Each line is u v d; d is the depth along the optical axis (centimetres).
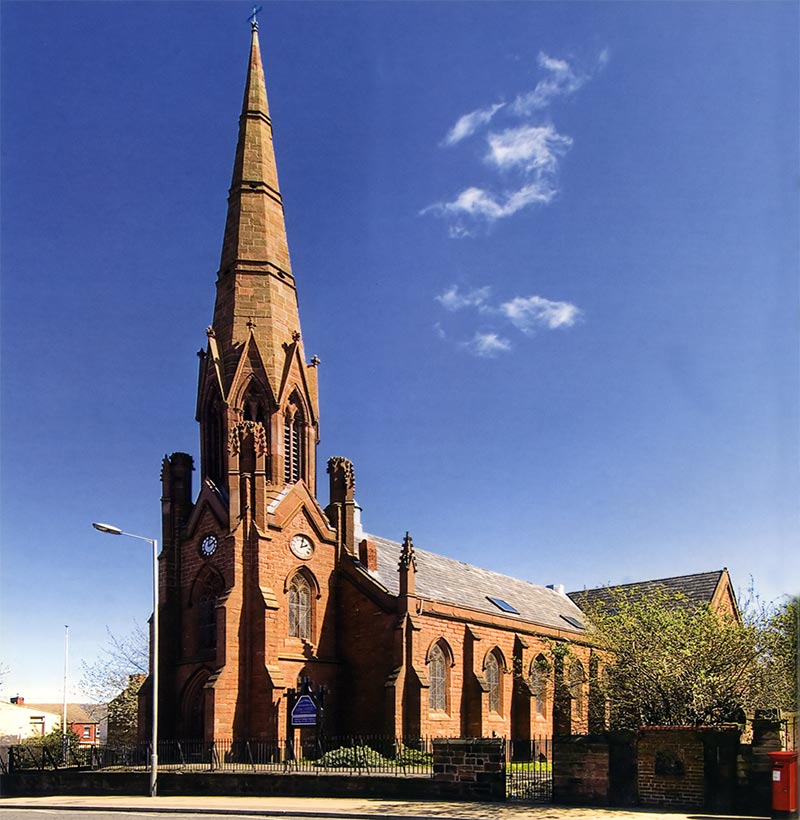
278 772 3428
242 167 5403
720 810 2559
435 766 3033
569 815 2534
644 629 3556
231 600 4325
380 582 4934
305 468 5034
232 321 5078
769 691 3325
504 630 5628
